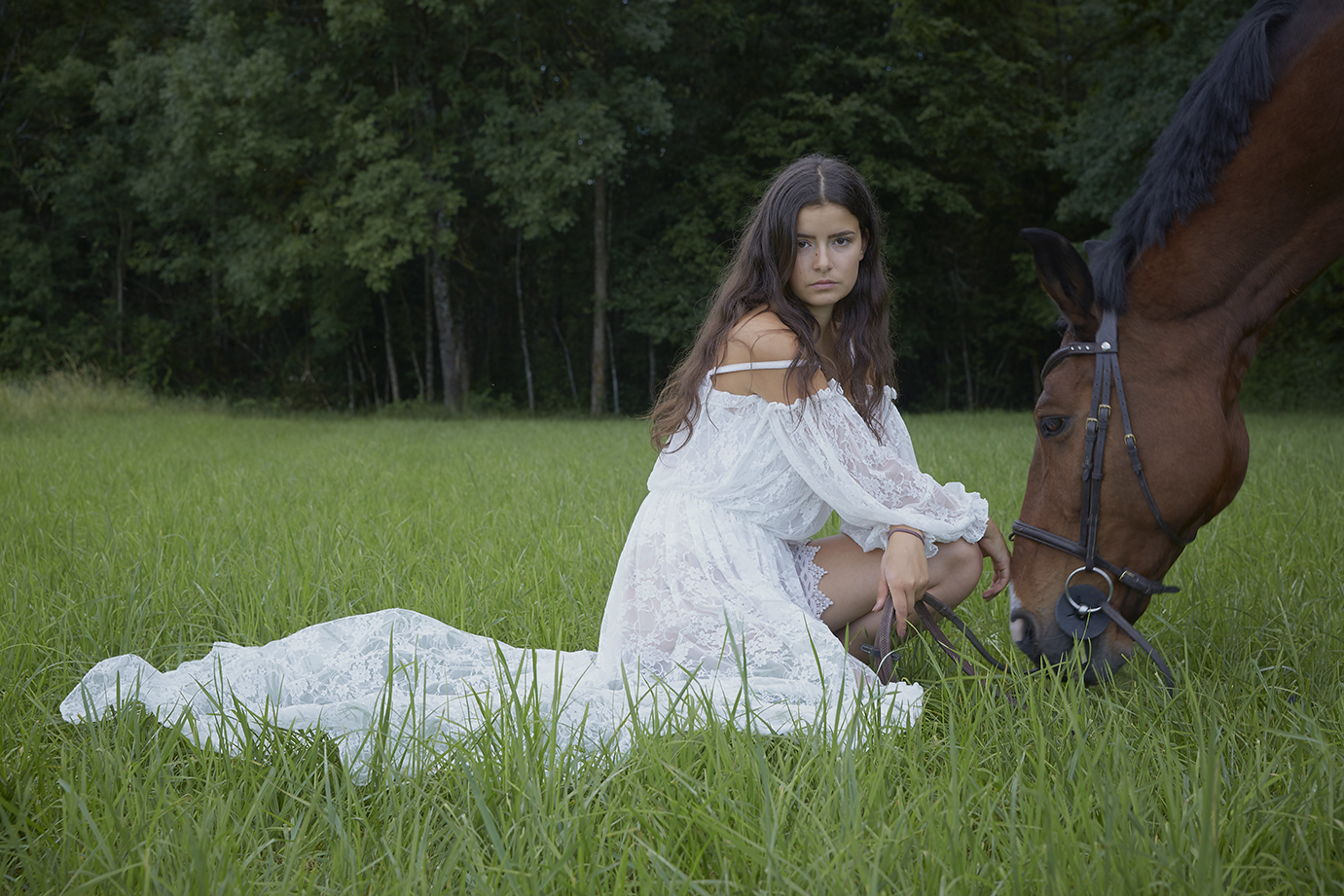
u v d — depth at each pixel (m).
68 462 7.66
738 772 1.71
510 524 4.48
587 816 1.58
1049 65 25.05
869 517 2.25
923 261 27.27
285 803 1.76
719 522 2.36
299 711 2.09
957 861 1.42
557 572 3.44
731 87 26.08
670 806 1.65
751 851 1.46
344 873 1.49
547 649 2.70
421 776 1.83
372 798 1.83
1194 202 2.15
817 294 2.33
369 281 20.42
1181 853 1.43
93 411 17.17
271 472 7.24
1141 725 2.00
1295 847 1.49
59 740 2.10
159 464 7.61
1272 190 2.13
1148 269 2.20
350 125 20.52
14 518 4.64
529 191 20.72
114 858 1.50
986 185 24.78
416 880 1.44
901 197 23.47
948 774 1.80
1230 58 2.15
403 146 21.78
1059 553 2.24
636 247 27.00
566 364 28.12
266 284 22.11
